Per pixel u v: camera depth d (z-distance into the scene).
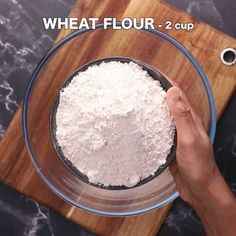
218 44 0.90
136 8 0.90
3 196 0.95
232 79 0.90
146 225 0.91
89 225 0.91
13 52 0.95
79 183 0.89
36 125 0.89
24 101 0.86
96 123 0.74
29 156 0.91
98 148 0.75
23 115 0.87
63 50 0.88
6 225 0.95
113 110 0.73
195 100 0.89
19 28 0.95
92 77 0.80
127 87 0.77
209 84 0.87
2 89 0.95
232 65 0.90
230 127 0.95
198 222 0.95
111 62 0.84
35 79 0.86
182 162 0.81
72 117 0.78
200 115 0.90
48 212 0.95
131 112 0.73
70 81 0.83
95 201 0.90
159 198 0.89
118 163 0.78
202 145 0.80
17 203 0.95
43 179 0.90
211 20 0.95
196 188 0.83
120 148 0.75
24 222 0.95
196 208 0.88
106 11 0.90
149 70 0.84
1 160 0.91
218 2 0.95
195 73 0.88
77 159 0.81
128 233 0.91
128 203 0.90
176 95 0.79
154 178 0.84
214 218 0.85
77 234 0.95
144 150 0.77
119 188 0.83
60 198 0.91
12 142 0.91
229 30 0.95
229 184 0.95
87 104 0.77
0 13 0.95
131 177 0.80
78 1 0.90
